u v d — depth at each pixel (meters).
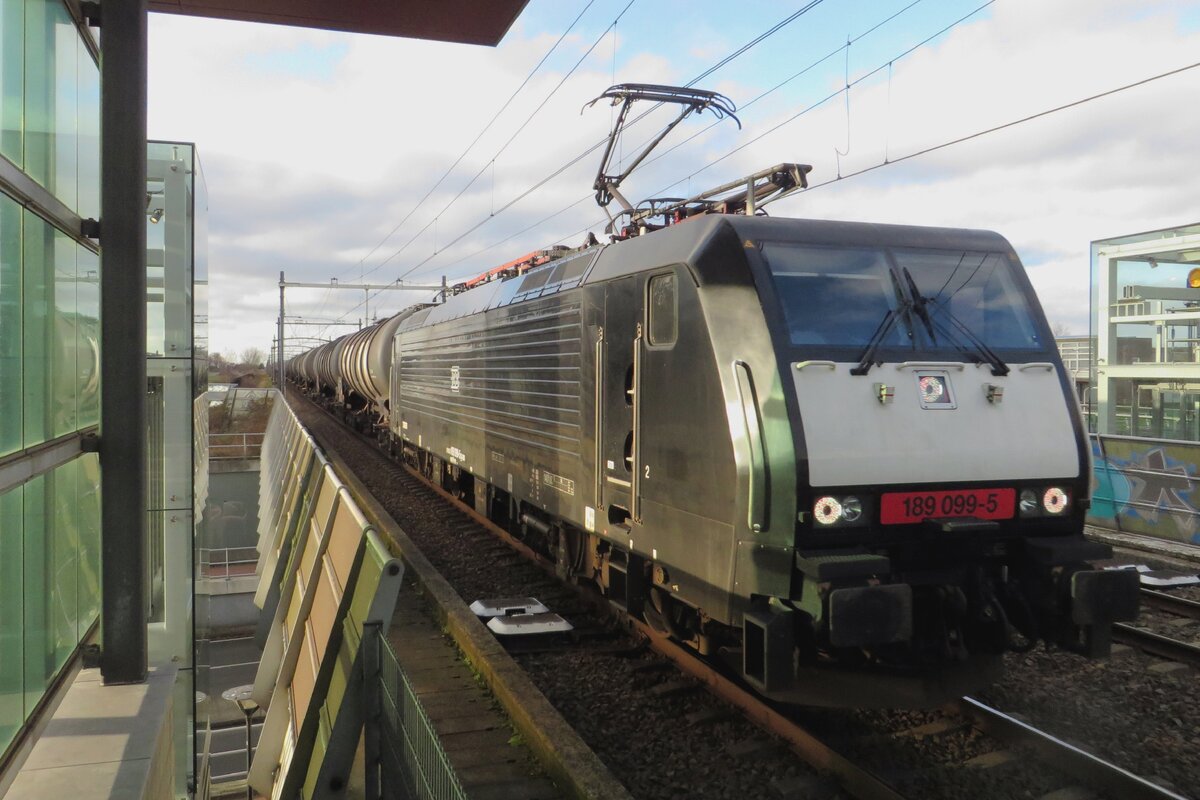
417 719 3.05
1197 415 11.81
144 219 4.74
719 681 5.84
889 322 5.32
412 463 18.30
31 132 3.88
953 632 5.06
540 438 8.66
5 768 3.51
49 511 4.21
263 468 20.50
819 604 4.60
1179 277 12.18
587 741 5.28
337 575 4.73
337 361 29.72
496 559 10.22
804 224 5.65
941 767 4.73
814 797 4.54
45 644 4.18
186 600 5.52
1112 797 4.47
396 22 8.02
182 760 5.47
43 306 4.04
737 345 5.14
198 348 6.02
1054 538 5.29
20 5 3.67
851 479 4.85
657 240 6.24
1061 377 5.52
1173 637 7.19
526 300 9.28
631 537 6.45
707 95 9.24
